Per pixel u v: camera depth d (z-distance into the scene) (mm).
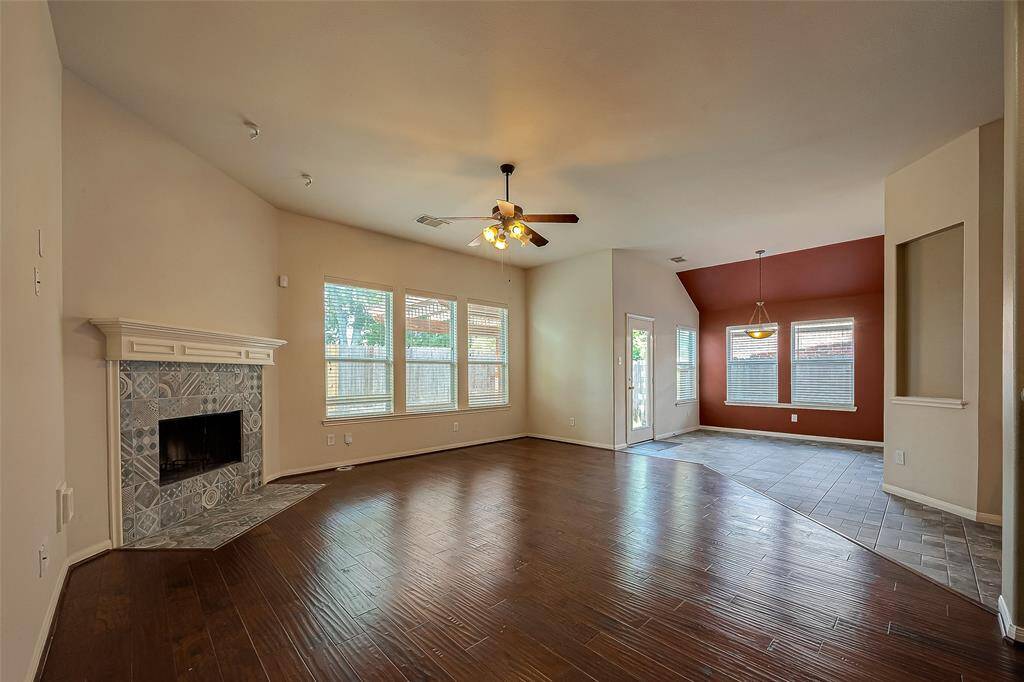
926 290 3861
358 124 3162
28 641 1694
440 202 4672
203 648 1905
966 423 3469
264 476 4461
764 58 2467
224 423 4055
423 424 6102
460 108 2955
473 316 6895
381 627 2062
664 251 6766
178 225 3443
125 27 2234
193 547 2947
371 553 2871
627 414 6773
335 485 4480
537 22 2197
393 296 5820
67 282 2627
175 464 3572
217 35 2297
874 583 2461
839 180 4145
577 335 6953
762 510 3732
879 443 6598
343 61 2498
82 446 2715
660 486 4480
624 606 2236
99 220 2830
